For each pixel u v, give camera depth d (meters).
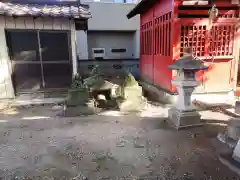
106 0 10.48
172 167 2.54
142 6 6.13
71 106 4.49
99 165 2.60
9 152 2.93
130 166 2.57
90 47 10.51
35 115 4.50
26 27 5.21
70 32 5.50
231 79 5.29
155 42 6.02
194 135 3.42
